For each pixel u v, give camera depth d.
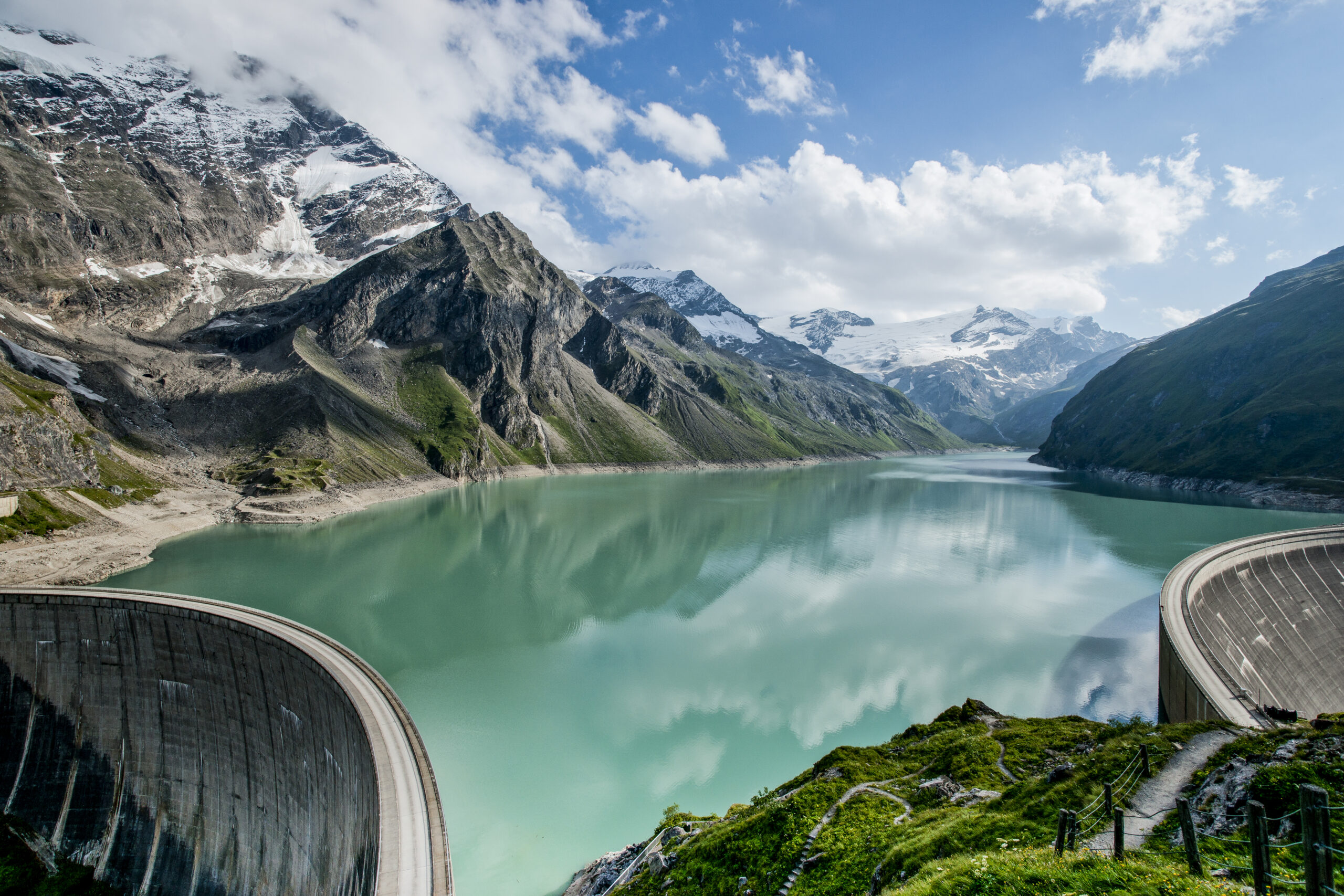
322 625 85.88
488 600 99.75
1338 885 12.80
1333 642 82.50
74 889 51.56
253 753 54.66
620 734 61.41
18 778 58.28
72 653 60.12
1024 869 19.33
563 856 45.91
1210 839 21.55
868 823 32.84
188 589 96.81
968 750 41.69
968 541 146.25
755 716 64.94
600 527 159.75
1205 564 80.12
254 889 50.75
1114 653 80.12
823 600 101.81
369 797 37.16
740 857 32.84
